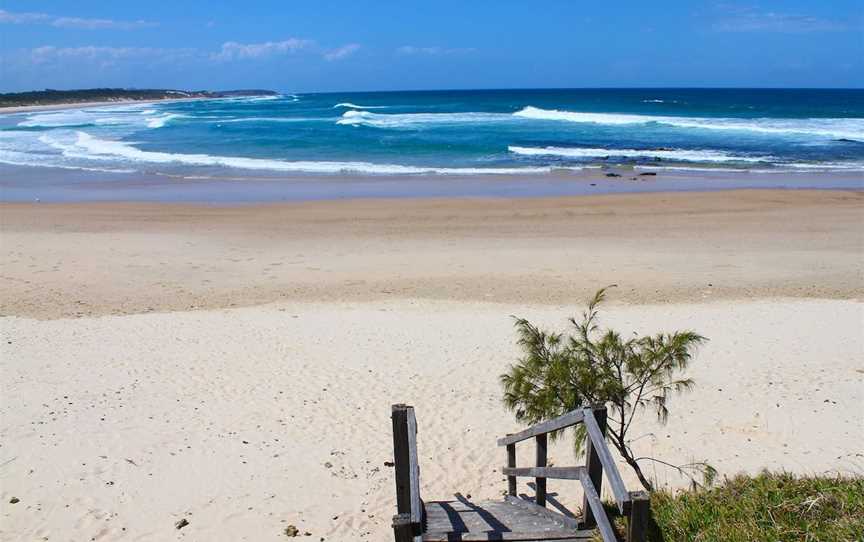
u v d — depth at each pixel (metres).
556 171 32.84
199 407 9.23
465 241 19.84
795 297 14.52
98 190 29.27
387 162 36.31
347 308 14.07
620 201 25.36
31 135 56.97
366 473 7.50
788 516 4.45
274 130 55.47
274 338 12.10
